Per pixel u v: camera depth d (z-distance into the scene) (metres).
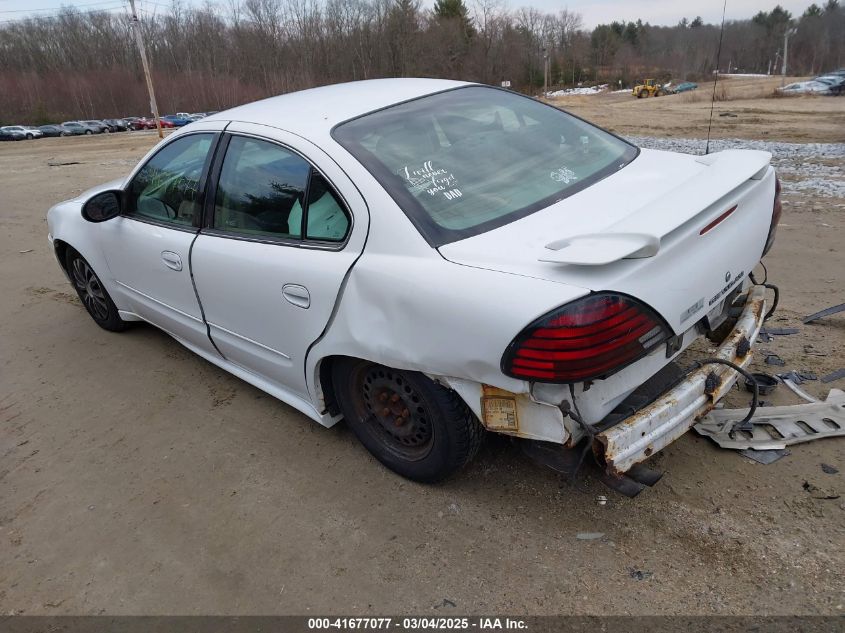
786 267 4.93
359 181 2.57
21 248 7.58
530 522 2.58
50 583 2.56
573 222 2.38
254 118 3.14
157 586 2.49
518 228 2.38
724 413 3.00
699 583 2.23
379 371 2.70
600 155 3.01
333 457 3.12
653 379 2.48
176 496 2.98
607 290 2.00
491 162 2.78
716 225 2.37
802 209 6.85
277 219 2.91
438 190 2.58
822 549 2.30
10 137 47.47
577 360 2.00
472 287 2.18
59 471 3.25
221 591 2.44
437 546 2.52
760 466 2.71
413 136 2.83
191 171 3.39
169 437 3.44
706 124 19.86
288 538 2.65
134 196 3.88
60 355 4.54
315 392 2.98
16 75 70.31
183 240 3.40
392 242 2.45
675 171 2.83
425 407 2.58
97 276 4.41
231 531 2.72
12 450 3.46
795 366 3.40
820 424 2.87
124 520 2.86
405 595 2.33
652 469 2.75
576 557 2.39
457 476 2.87
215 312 3.36
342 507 2.79
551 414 2.17
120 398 3.88
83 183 13.38
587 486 2.71
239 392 3.81
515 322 2.05
